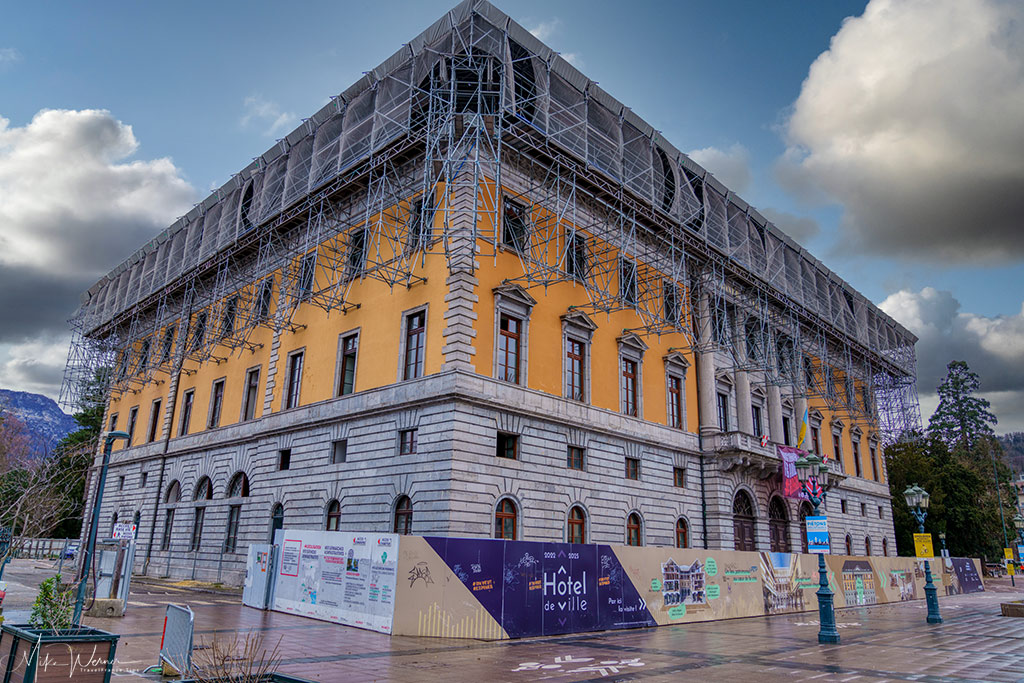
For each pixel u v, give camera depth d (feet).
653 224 117.91
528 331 94.73
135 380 157.79
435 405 84.84
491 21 93.09
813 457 70.08
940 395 297.53
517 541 64.28
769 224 146.72
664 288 122.11
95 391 197.16
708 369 126.21
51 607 31.22
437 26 96.27
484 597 60.95
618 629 70.33
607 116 109.29
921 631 73.61
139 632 55.06
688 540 114.73
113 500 153.48
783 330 152.35
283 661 44.75
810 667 48.16
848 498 171.53
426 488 82.48
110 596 63.31
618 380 109.09
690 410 122.62
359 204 108.78
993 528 228.63
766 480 130.82
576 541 95.14
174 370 144.05
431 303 90.63
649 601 74.84
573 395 100.53
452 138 90.48
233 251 129.59
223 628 58.39
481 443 84.23
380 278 93.76
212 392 132.98
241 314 127.75
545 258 94.99
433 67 91.04
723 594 85.20
